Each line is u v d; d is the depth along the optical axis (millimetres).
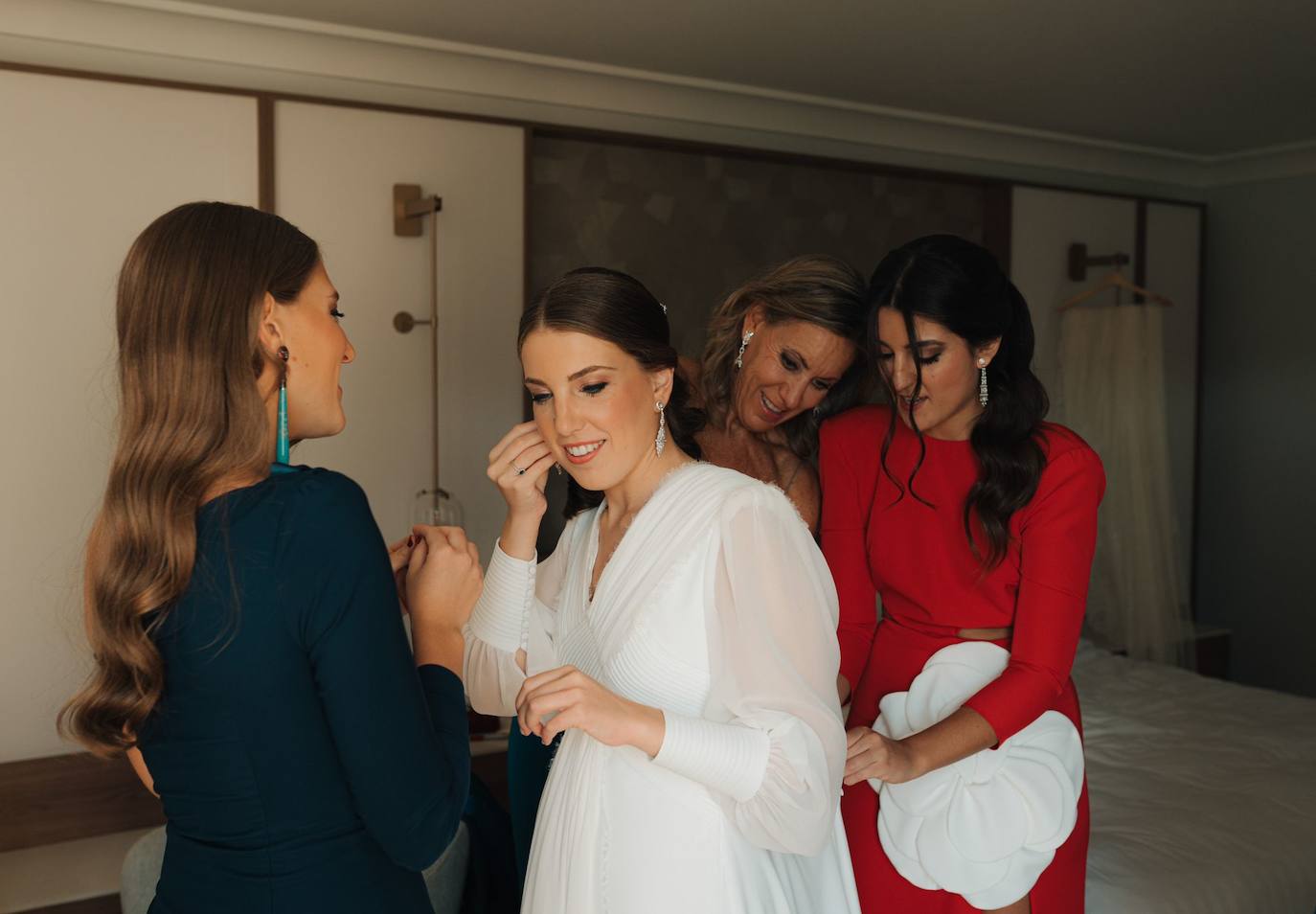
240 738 1096
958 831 1742
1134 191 5363
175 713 1107
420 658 1306
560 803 1487
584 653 1512
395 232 3602
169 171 3270
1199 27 3381
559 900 1453
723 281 4406
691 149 4207
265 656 1079
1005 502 1719
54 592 3199
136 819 3334
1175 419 5512
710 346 2062
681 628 1410
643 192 4211
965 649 1815
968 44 3570
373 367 3609
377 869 1173
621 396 1421
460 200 3707
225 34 3332
